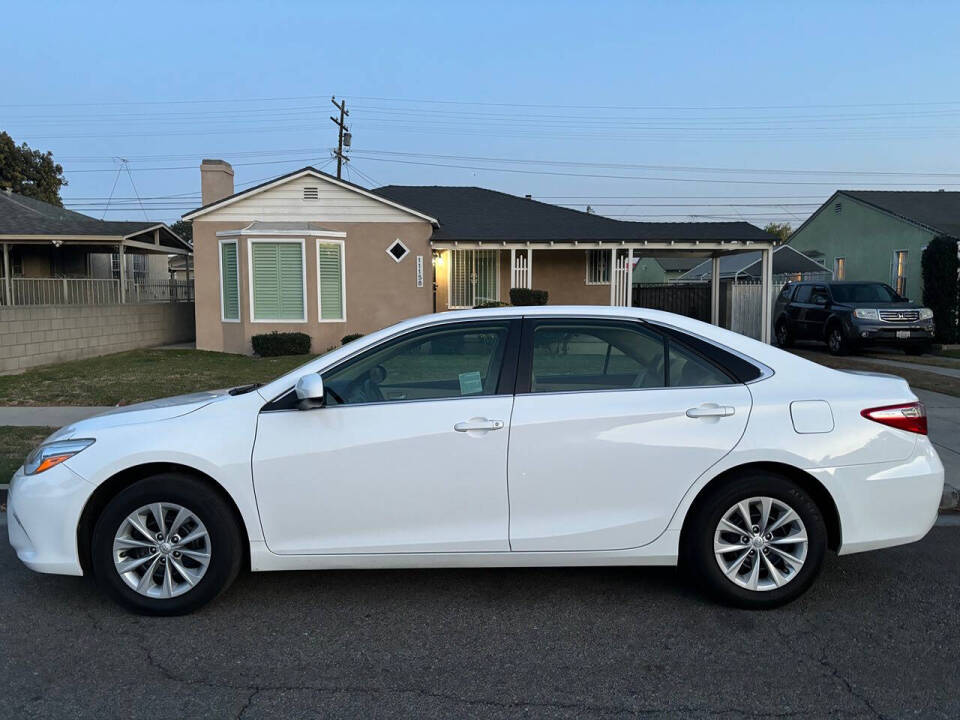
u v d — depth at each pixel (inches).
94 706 123.8
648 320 166.4
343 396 162.6
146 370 522.9
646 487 156.3
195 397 180.1
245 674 134.6
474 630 152.5
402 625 155.0
